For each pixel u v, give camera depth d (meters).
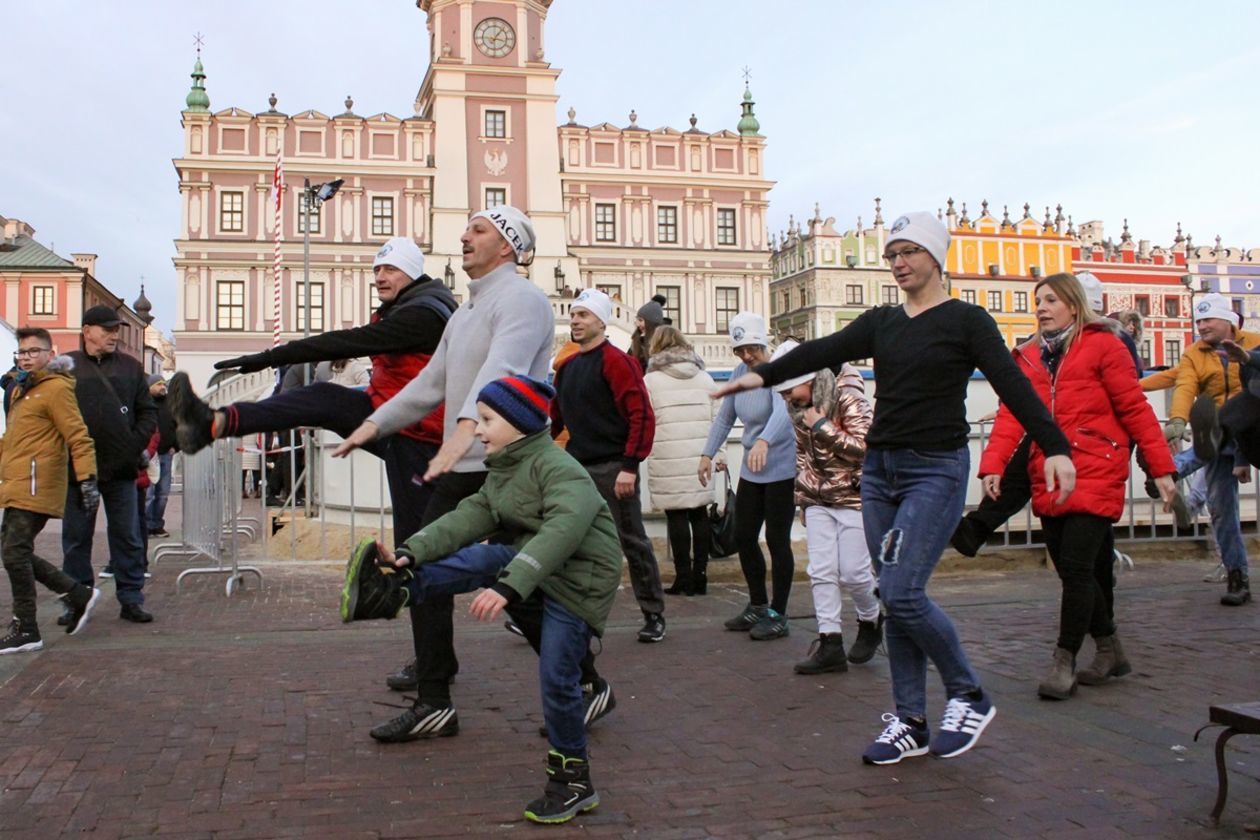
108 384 7.09
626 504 6.28
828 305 67.56
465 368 4.20
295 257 48.94
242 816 3.46
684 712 4.78
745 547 6.65
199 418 4.18
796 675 5.52
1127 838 3.24
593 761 4.07
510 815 3.48
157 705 4.86
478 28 51.44
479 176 51.19
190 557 10.97
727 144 56.06
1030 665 5.60
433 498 4.27
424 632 4.36
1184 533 10.05
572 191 54.12
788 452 6.54
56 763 3.99
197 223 48.22
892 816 3.45
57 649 6.15
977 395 9.88
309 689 5.18
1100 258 72.06
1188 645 6.02
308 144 49.66
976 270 68.50
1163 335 73.06
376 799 3.63
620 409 6.20
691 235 55.31
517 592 3.21
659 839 3.28
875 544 4.18
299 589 8.63
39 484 6.16
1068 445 3.80
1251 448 6.63
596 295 6.26
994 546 9.70
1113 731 4.38
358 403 4.63
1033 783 3.75
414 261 4.76
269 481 16.59
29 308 60.38
